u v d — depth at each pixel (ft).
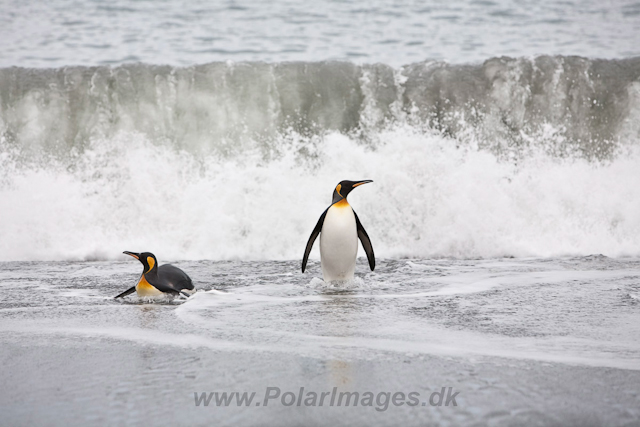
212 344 23.21
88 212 58.65
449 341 23.52
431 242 56.54
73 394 17.84
